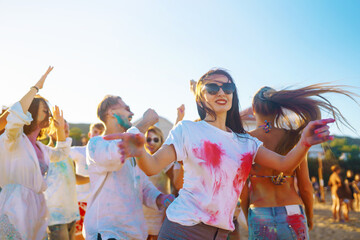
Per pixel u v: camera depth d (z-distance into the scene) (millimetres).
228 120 2512
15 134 2785
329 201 17219
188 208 2086
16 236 2732
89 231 2668
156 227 4250
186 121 2273
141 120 3057
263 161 2312
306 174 2879
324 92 2814
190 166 2156
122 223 2684
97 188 2736
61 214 3797
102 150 2645
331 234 7957
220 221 2094
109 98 3059
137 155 1812
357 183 14109
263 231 2701
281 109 2965
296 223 2666
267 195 2771
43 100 3227
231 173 2162
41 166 3137
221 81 2314
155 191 3100
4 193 2836
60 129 3629
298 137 2900
